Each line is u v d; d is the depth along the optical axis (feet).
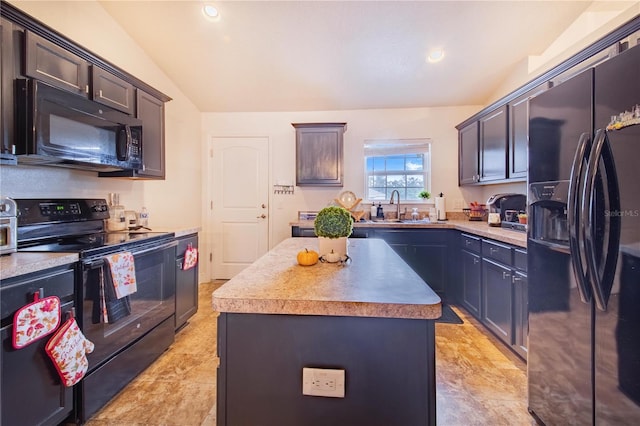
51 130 5.23
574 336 4.04
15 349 3.87
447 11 7.76
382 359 2.85
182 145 11.67
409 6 7.66
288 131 13.05
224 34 8.74
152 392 5.69
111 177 7.88
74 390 4.76
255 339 2.96
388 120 12.69
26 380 4.00
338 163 11.79
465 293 9.51
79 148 5.78
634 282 3.26
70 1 7.04
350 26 8.35
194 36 8.84
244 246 13.24
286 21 8.23
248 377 2.97
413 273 3.78
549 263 4.51
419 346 2.83
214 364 6.69
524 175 7.93
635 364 3.27
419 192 12.86
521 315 6.48
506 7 7.57
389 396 2.85
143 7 7.89
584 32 7.69
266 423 2.96
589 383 3.81
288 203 13.10
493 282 7.69
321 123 11.68
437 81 10.77
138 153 7.35
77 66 6.07
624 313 3.36
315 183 11.85
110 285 5.25
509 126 8.59
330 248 4.54
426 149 12.68
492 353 7.04
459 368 6.41
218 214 13.25
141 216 8.63
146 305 6.49
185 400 5.46
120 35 8.50
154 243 6.85
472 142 10.87
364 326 2.87
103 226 7.55
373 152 12.89
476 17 7.89
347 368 2.89
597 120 3.63
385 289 3.10
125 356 5.79
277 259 4.68
